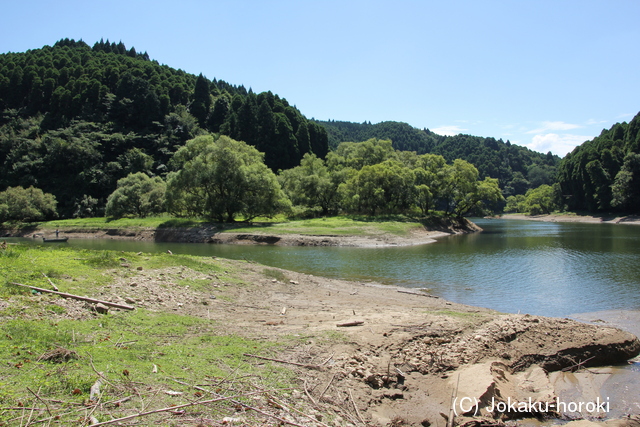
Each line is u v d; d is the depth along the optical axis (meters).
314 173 81.31
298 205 76.38
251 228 51.94
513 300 19.00
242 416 5.97
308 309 14.71
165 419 5.54
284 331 11.01
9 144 103.12
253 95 130.75
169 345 8.84
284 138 115.19
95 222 67.12
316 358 8.99
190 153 61.72
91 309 10.66
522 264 29.73
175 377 7.01
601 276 24.77
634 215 88.94
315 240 45.84
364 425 6.65
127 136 111.06
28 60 136.12
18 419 5.09
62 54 153.12
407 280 23.77
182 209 63.75
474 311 15.86
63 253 16.88
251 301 15.34
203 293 15.11
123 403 5.84
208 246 44.09
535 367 10.52
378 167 70.38
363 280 23.73
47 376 6.36
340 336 10.62
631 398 9.26
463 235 59.88
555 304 18.23
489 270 27.19
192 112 136.12
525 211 142.50
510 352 11.05
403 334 11.09
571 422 7.88
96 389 6.06
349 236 47.25
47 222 71.44
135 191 70.88
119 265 16.09
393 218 64.25
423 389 8.52
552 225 86.81
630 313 16.67
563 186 120.56
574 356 11.27
